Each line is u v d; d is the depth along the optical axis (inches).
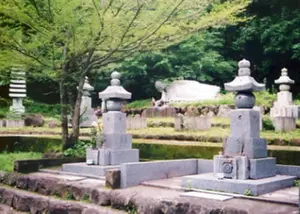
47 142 408.5
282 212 162.2
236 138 219.9
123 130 284.2
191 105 604.7
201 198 191.0
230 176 211.2
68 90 348.8
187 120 436.8
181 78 820.6
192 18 316.8
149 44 326.0
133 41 315.9
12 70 343.0
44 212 231.9
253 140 215.6
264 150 226.1
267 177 221.0
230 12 312.8
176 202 185.0
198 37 815.7
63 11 282.0
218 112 555.5
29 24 296.0
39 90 775.7
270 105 560.7
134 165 235.0
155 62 838.5
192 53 838.5
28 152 406.6
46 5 294.0
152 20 302.7
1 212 251.9
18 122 600.1
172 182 238.7
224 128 434.6
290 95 536.7
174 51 839.1
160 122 506.0
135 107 732.0
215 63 844.6
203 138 373.1
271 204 178.4
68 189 236.7
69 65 331.9
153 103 711.1
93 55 340.5
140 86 891.4
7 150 430.6
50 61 312.3
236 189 199.2
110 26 288.5
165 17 301.7
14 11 287.1
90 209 209.9
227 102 581.3
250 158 213.6
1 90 697.0
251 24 845.8
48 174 277.7
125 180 228.1
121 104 285.7
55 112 564.4
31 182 261.9
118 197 208.1
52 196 242.4
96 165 271.7
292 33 790.5
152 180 247.0
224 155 219.6
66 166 283.3
